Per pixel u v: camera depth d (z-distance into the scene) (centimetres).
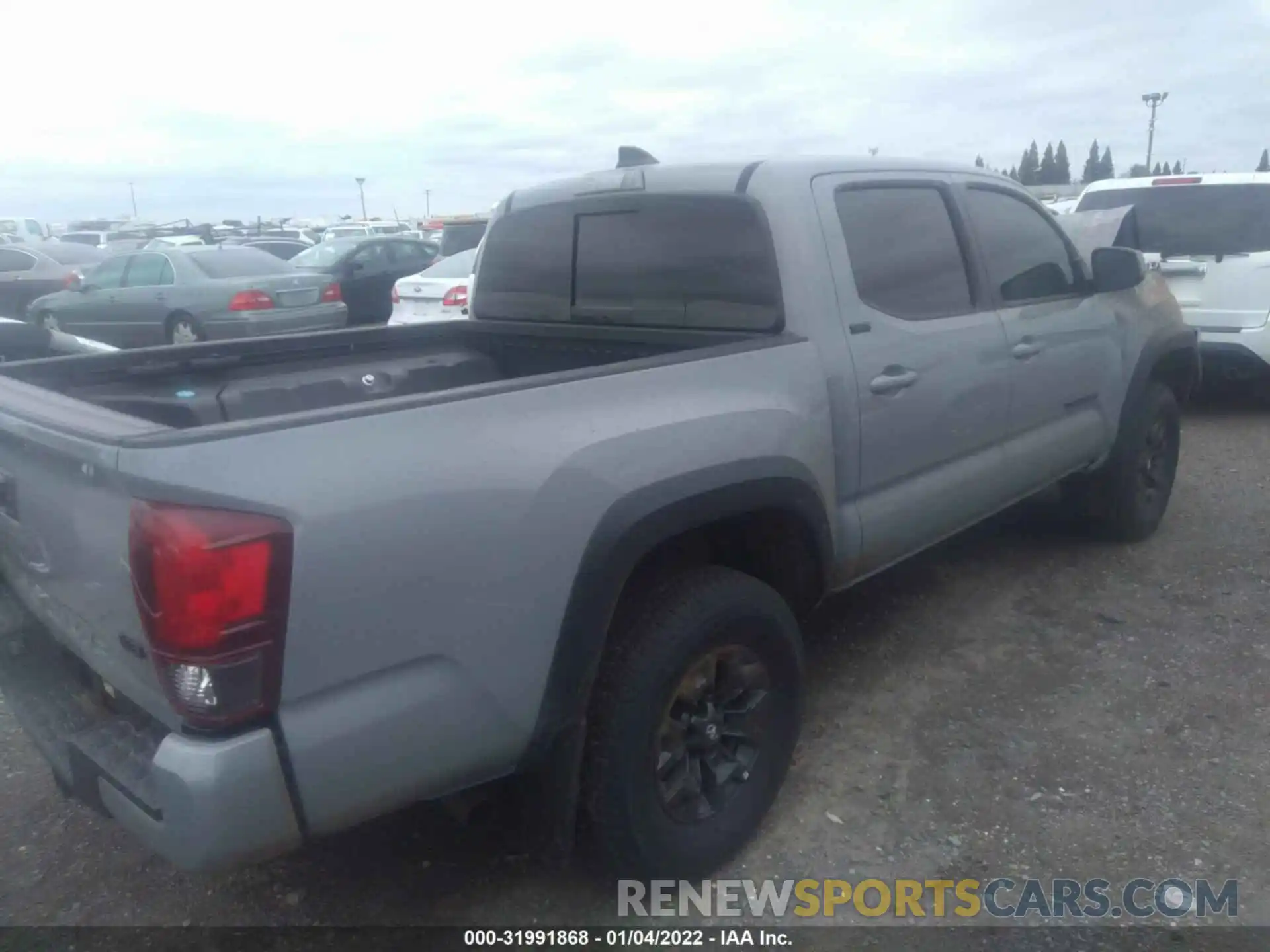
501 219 437
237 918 301
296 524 214
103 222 4469
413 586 231
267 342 385
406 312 1146
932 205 403
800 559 337
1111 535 551
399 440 231
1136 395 518
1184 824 328
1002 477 432
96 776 242
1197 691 407
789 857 320
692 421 288
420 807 349
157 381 356
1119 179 898
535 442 253
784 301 342
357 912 303
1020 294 442
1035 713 395
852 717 396
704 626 288
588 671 265
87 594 241
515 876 317
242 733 216
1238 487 657
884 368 359
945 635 460
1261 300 800
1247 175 824
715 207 358
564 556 256
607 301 399
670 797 295
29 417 244
